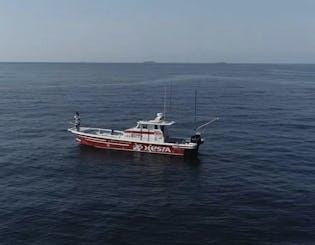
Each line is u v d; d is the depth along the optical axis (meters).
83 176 47.50
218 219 34.94
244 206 37.91
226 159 54.88
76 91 152.75
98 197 40.41
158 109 103.62
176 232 32.44
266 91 159.25
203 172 49.19
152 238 31.38
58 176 47.34
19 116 90.44
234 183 44.78
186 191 42.44
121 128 76.94
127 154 57.34
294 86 187.00
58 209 36.91
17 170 49.34
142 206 38.03
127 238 31.36
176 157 55.84
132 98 129.00
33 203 38.38
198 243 30.56
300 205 37.97
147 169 50.56
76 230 32.62
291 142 64.94
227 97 135.00
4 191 41.69
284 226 33.44
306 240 31.08
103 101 120.06
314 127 78.62
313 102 121.94
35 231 32.28
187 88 170.62
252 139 67.38
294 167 50.69
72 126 78.56
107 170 50.06
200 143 57.00
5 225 33.25
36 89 160.38
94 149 59.84
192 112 99.19
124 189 43.06
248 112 99.56
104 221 34.41
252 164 52.28
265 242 30.75
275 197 40.16
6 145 62.06
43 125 79.50
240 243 30.59
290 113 97.88
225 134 71.69
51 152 58.19
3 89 159.12
